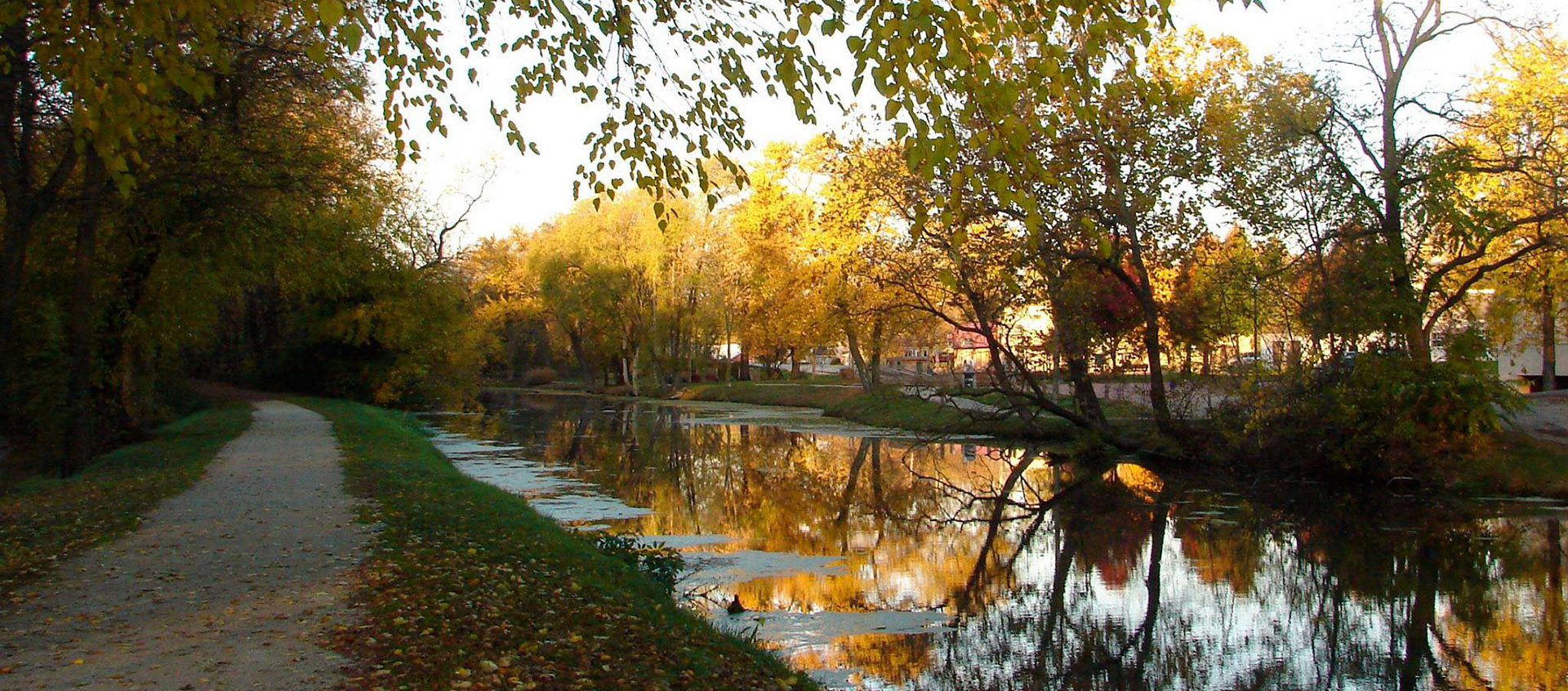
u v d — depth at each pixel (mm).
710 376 72375
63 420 18781
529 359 84188
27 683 5484
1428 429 19125
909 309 27062
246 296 36781
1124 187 21141
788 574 13000
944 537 15898
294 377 47938
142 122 7035
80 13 6824
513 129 7723
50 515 11531
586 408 51969
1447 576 13078
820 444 31125
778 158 41156
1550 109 19047
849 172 24344
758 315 54250
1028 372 25469
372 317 41812
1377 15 20000
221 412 33000
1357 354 20016
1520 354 34906
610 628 7180
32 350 19219
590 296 55969
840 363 88250
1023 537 15828
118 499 12914
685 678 6332
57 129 12773
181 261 19891
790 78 6719
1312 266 20531
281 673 5703
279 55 15234
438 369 47250
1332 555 14336
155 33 6684
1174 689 8984
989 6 5922
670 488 20938
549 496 19469
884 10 5219
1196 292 23984
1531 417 22312
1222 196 21094
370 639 6406
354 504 12578
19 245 11469
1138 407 27500
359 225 24750
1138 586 12695
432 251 43844
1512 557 14016
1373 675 9406
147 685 5465
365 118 21844
